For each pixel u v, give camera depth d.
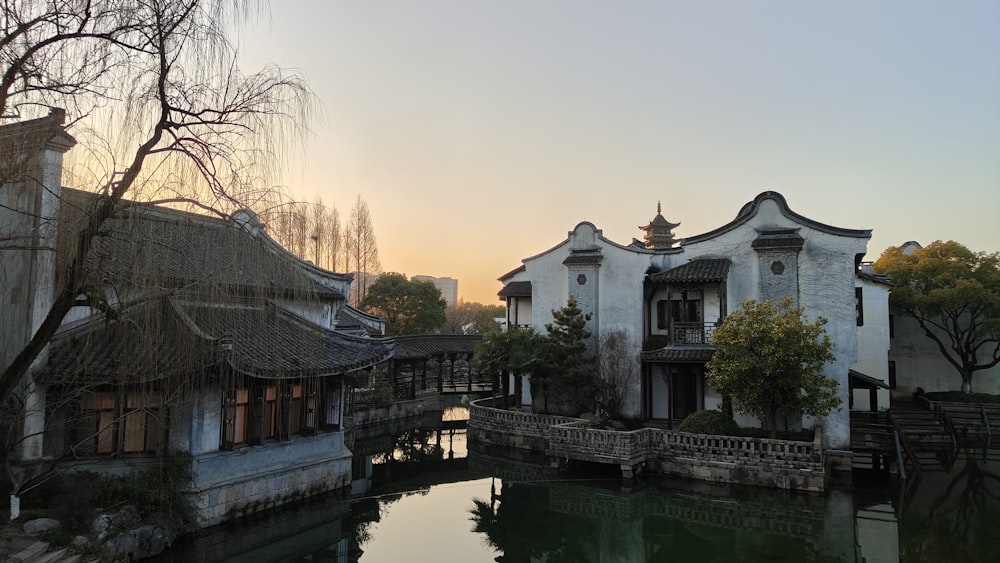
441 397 40.56
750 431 21.16
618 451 20.14
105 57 8.87
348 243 51.03
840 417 21.33
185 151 8.98
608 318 26.66
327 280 23.11
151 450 14.02
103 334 13.49
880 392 27.05
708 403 24.08
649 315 26.78
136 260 9.70
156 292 10.16
